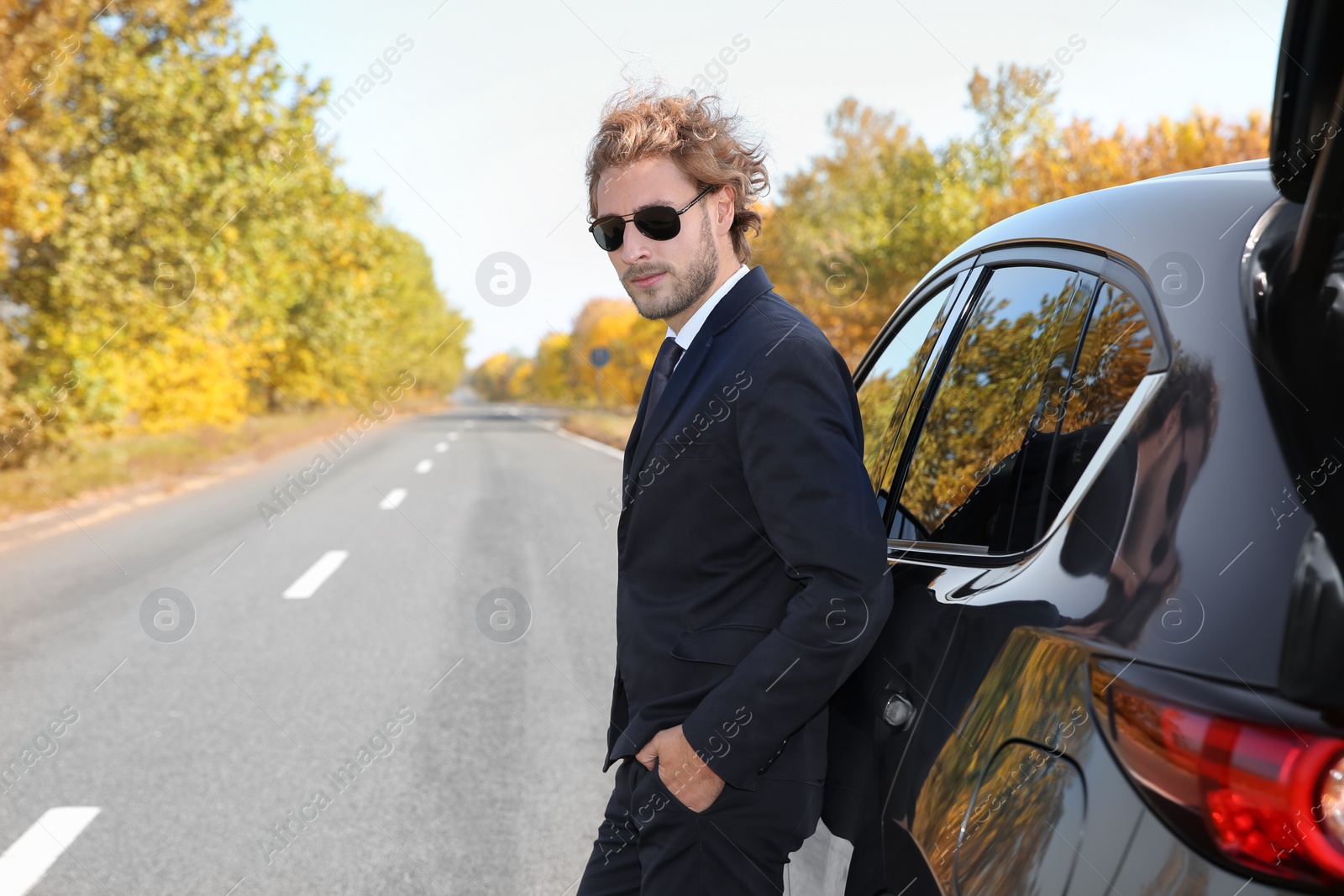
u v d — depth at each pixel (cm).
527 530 1022
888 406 223
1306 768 88
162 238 1719
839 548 141
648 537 165
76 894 285
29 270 1548
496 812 339
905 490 199
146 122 1728
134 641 575
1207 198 135
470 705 453
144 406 2230
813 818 162
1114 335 136
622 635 170
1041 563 128
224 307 2066
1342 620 93
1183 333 120
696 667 156
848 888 156
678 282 172
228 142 1962
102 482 1523
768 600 156
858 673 164
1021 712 116
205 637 583
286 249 2484
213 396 2383
